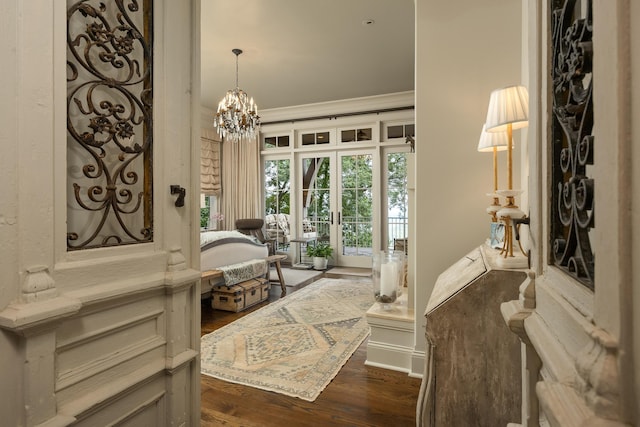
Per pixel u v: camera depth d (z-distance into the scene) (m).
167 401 1.07
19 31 0.69
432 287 2.24
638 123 0.34
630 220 0.35
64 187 0.79
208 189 6.45
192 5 1.15
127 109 0.97
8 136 0.68
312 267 6.14
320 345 2.69
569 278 0.54
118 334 0.93
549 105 0.67
